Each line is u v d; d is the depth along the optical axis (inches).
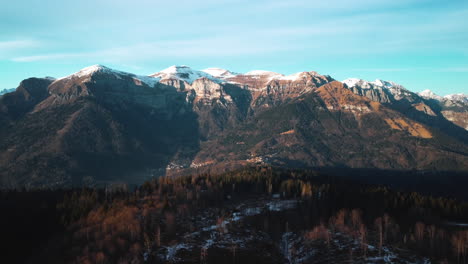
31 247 6909.5
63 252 6417.3
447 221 7691.9
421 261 5561.0
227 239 6732.3
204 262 5807.1
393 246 6107.3
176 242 6515.8
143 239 6550.2
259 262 5999.0
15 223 7460.6
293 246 6648.6
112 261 5866.1
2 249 6628.9
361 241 6318.9
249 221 7657.5
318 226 7165.4
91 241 6653.5
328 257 6013.8
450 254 5713.6
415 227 6683.1
